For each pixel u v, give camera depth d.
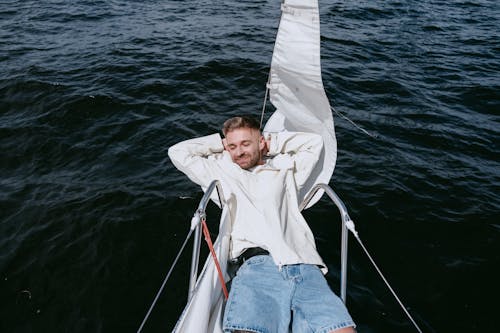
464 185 4.77
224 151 2.61
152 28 9.94
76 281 3.41
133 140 5.41
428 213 4.28
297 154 2.58
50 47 8.49
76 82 6.88
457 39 10.40
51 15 10.72
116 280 3.43
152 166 4.91
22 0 12.12
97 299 3.26
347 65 8.24
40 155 5.07
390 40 9.99
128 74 7.28
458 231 4.05
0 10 11.00
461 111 6.63
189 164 2.46
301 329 1.84
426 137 5.80
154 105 6.29
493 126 6.19
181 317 1.96
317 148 2.58
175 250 3.74
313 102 2.71
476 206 4.41
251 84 7.16
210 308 2.08
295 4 2.50
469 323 3.13
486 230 4.07
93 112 6.02
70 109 6.04
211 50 8.56
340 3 13.21
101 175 4.73
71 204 4.25
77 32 9.50
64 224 3.99
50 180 4.63
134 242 3.80
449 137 5.82
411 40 10.12
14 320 3.09
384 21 11.60
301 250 2.12
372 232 4.00
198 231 2.15
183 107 6.29
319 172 2.82
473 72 8.24
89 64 7.66
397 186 4.67
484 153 5.49
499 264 3.68
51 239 3.82
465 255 3.77
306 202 2.64
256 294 1.95
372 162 5.14
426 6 13.70
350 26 10.92
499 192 4.67
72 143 5.31
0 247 3.73
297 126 3.02
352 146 5.48
